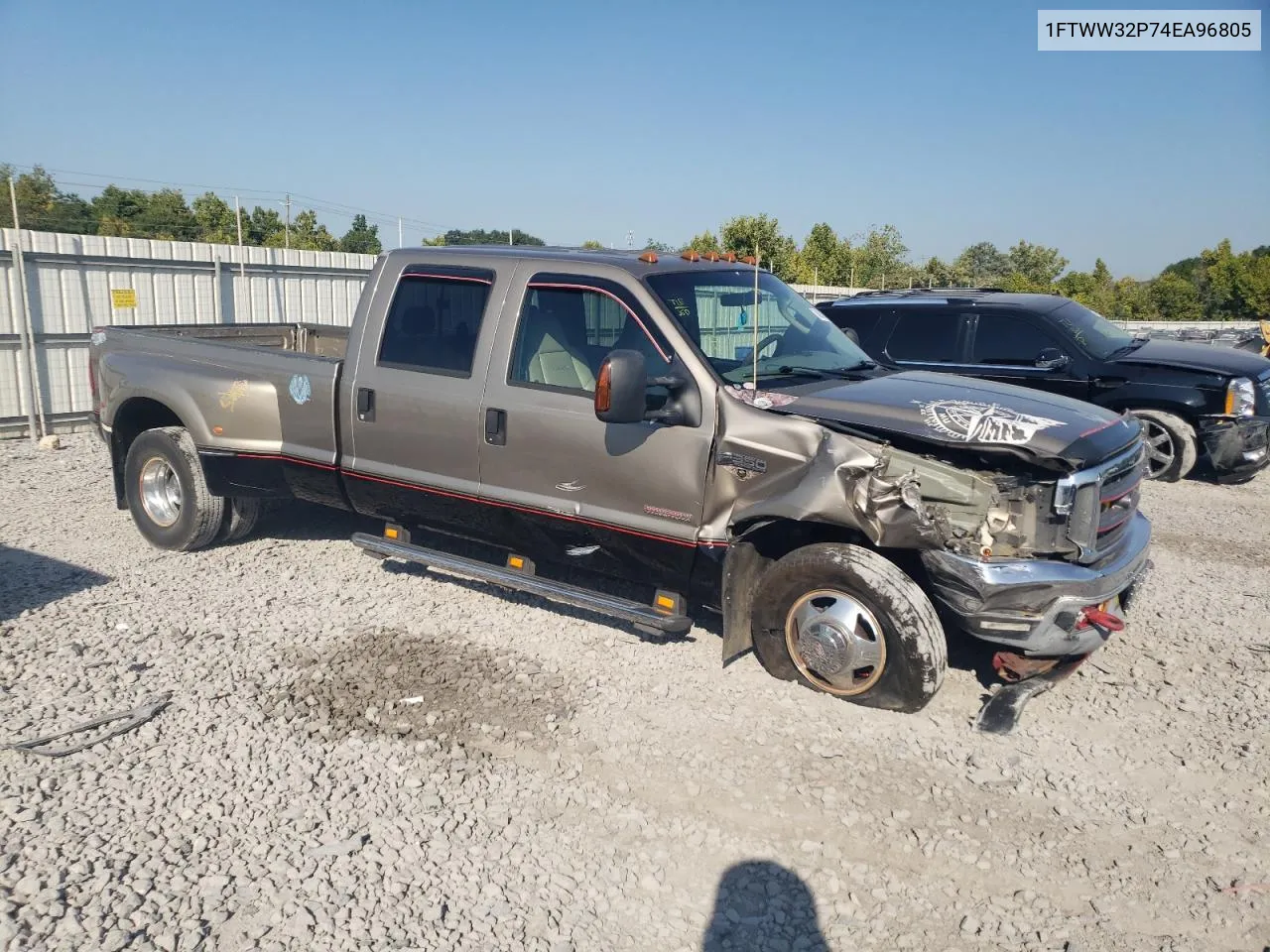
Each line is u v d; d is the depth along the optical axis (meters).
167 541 6.86
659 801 3.94
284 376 6.18
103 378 7.05
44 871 3.39
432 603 6.00
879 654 4.52
